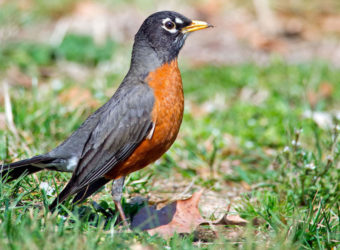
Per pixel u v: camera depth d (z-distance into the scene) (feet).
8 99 36.55
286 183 30.50
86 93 46.80
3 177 25.91
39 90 48.42
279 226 25.35
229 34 74.38
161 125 26.96
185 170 36.45
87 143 26.61
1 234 20.30
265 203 28.53
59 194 24.64
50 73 55.62
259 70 57.67
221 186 34.63
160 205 30.09
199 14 79.56
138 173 31.81
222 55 66.80
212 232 25.29
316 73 56.80
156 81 27.50
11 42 62.69
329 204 27.99
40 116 38.63
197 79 55.26
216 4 82.33
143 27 28.63
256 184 34.53
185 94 52.11
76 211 23.79
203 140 41.91
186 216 26.37
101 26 69.41
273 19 78.28
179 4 81.46
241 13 80.94
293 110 46.73
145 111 26.73
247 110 46.62
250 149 40.83
